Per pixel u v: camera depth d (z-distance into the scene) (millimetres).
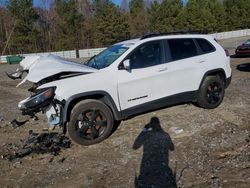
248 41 21500
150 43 6809
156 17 66812
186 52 7242
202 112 7484
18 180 5035
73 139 6047
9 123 7969
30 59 6660
